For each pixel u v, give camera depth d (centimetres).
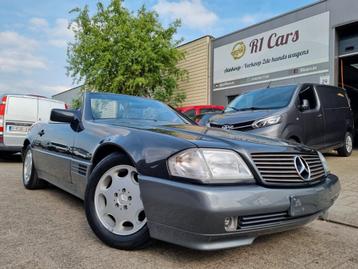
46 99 951
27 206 410
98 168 294
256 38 1399
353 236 336
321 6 1162
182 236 231
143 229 260
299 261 268
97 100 402
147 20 1709
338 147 848
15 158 1009
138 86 1645
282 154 266
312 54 1193
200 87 1712
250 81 1430
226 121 663
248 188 236
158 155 250
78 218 361
